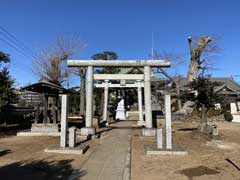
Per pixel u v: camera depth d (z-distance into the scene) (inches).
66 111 435.2
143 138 575.2
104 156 387.9
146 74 636.7
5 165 332.2
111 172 302.7
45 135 622.5
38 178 279.4
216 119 1117.7
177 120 1121.4
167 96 417.1
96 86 1092.5
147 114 627.8
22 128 808.9
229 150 432.1
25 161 353.1
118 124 1059.3
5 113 964.6
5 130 748.6
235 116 1105.4
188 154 394.6
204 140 541.3
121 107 1512.1
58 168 320.5
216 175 285.0
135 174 293.0
